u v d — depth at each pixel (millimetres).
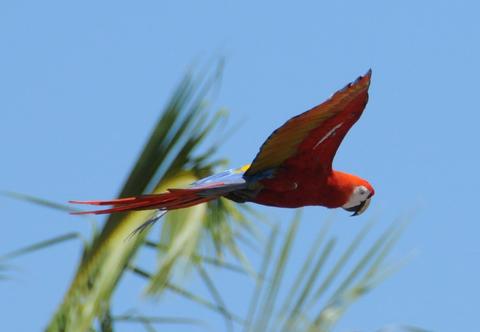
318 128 14273
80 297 18641
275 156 14578
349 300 15570
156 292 18516
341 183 15219
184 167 19703
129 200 14242
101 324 18438
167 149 19672
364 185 15438
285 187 14805
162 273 18641
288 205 15078
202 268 19078
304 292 15680
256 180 14727
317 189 15047
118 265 18828
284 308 15570
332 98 13633
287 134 14219
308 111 13758
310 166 14805
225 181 14664
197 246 19156
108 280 18703
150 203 14422
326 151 14688
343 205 15445
